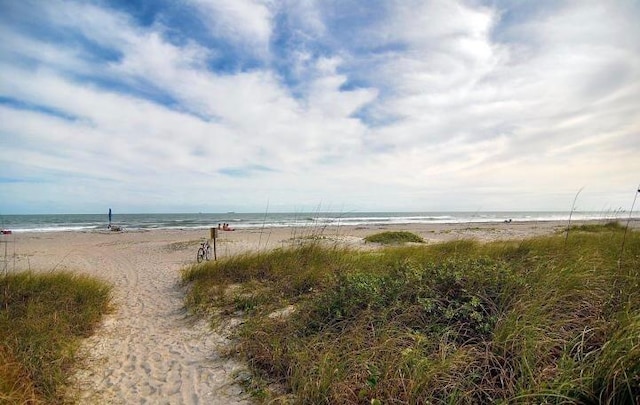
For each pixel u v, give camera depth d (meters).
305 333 4.68
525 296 4.11
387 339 3.80
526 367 3.04
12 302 6.07
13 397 3.17
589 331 3.45
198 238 21.62
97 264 12.72
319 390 3.30
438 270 5.21
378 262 7.87
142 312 6.64
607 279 4.66
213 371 4.19
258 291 6.89
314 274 7.28
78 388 3.83
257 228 31.66
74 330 5.34
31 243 20.27
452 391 3.06
